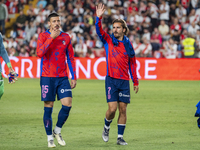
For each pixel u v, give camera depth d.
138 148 13.70
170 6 60.22
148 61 46.88
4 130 16.89
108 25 59.97
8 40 61.31
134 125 18.52
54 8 64.19
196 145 14.27
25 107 24.47
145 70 46.97
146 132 16.81
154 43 55.00
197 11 60.00
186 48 53.94
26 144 14.20
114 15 60.22
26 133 16.27
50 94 13.88
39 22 62.56
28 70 47.97
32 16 63.53
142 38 55.72
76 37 57.81
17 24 63.28
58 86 13.99
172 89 36.69
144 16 59.88
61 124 13.96
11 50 59.41
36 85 39.31
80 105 25.55
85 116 21.08
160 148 13.73
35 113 22.00
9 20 66.56
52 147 13.73
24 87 37.28
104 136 14.62
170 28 58.59
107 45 14.43
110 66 14.33
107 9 62.16
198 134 16.44
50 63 13.84
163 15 59.75
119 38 14.45
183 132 16.88
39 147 13.73
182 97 30.66
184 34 56.97
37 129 17.17
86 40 57.66
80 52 56.56
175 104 26.50
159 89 36.59
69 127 17.80
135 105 25.83
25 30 61.91
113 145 14.19
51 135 13.91
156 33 56.25
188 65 46.84
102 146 13.99
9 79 14.56
